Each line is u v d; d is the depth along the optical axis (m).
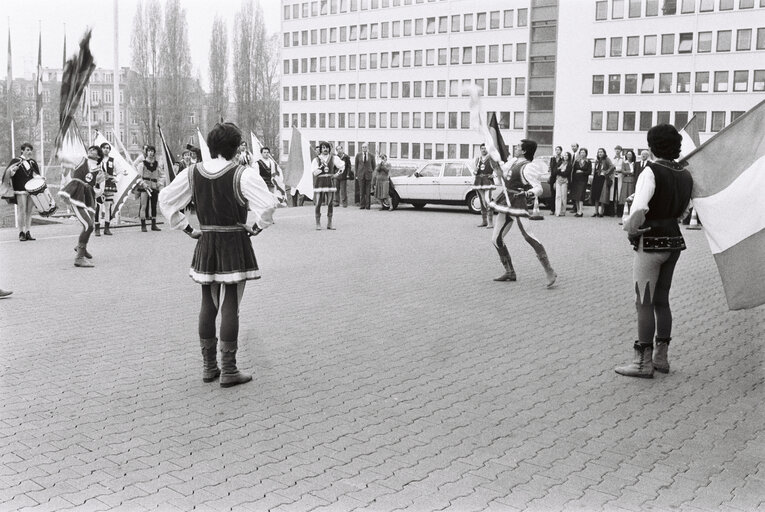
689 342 7.53
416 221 20.73
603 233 17.89
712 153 6.38
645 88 59.97
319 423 5.16
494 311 8.91
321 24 88.19
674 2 58.09
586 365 6.65
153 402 5.58
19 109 63.03
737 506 3.96
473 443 4.81
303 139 21.80
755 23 54.81
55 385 5.98
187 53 65.38
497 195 10.67
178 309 8.93
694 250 14.87
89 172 12.20
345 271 11.83
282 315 8.61
